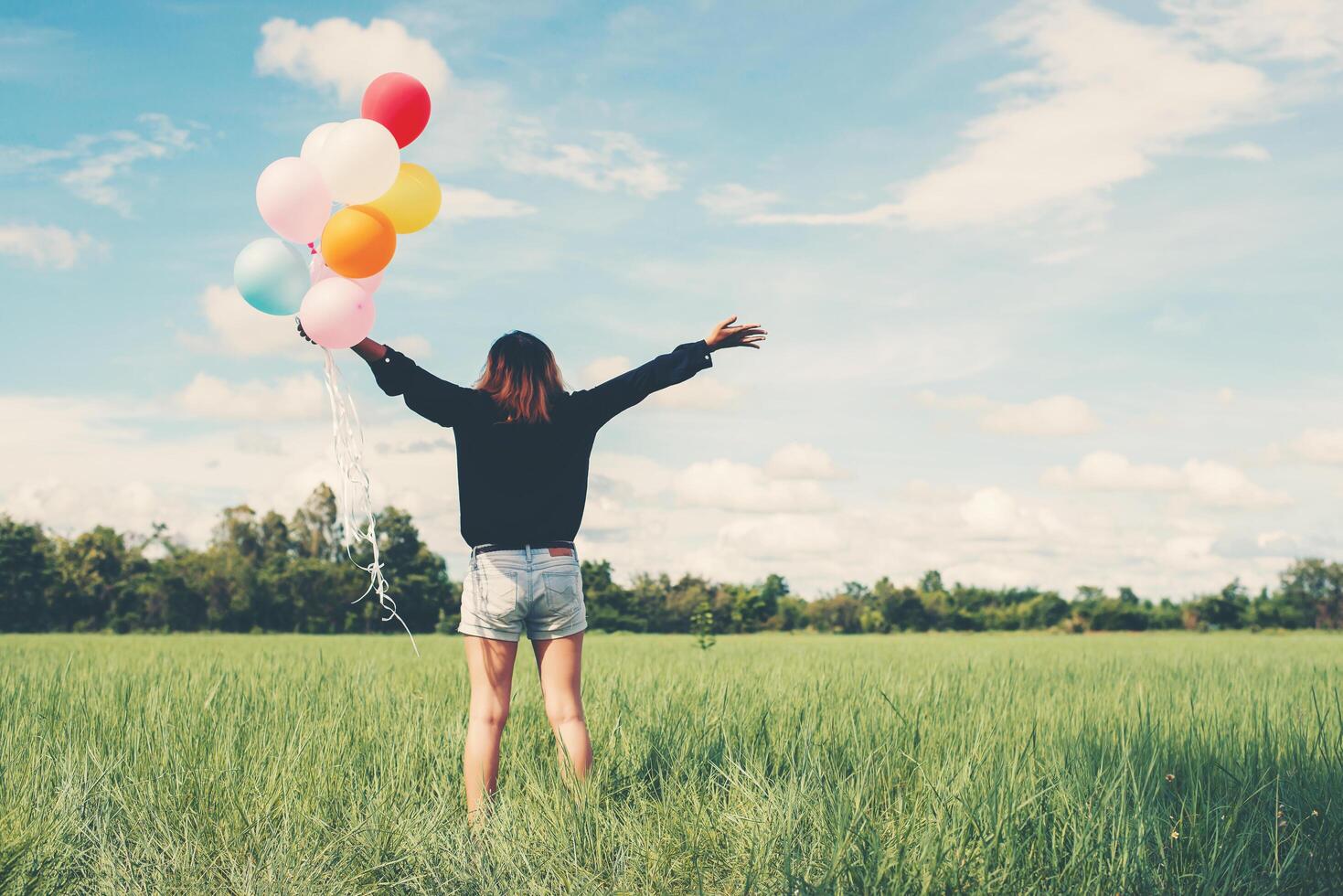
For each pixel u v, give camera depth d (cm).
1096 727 527
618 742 461
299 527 9512
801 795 346
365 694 665
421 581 8862
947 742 474
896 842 309
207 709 557
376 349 368
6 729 494
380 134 365
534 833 329
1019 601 10788
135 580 9019
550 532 376
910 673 1052
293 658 1329
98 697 649
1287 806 359
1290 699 739
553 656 383
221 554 9094
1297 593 9900
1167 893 278
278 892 280
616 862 308
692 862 310
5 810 330
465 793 384
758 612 8962
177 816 346
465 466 380
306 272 375
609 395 391
